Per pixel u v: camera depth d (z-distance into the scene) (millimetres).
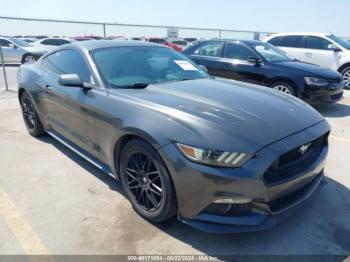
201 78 3771
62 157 4141
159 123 2498
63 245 2523
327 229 2727
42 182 3490
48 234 2646
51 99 3992
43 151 4336
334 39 9609
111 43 3859
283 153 2309
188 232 2676
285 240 2596
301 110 2924
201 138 2293
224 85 3461
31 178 3578
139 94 2951
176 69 3803
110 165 3131
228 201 2262
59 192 3285
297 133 2527
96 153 3342
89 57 3488
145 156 2678
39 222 2803
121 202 3104
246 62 7020
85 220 2828
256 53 6957
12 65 16422
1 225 2762
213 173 2225
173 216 2750
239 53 7191
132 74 3436
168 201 2500
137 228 2723
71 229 2707
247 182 2209
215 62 7457
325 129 2793
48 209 2990
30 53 15578
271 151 2281
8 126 5441
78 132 3588
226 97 2969
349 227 2754
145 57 3756
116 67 3430
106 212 2943
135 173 2812
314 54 9625
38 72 4473
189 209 2389
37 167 3850
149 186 2689
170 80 3535
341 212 2961
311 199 2754
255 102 2900
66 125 3834
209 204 2307
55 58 4242
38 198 3172
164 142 2406
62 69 3951
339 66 9227
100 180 3533
